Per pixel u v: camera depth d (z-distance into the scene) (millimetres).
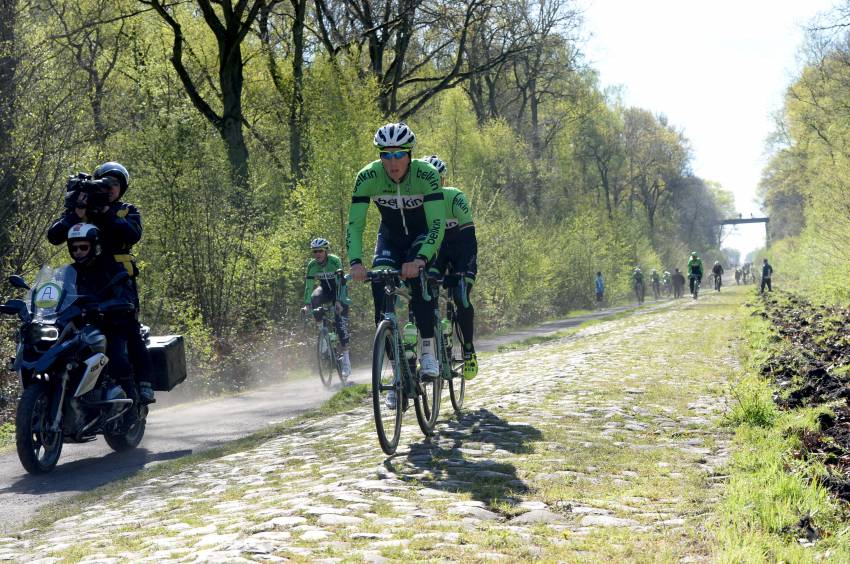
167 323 13297
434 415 6418
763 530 3488
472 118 32000
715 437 5840
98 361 6098
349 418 7711
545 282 31078
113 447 6883
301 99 19859
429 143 30672
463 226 6684
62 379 5965
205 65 22812
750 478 4359
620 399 7523
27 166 11078
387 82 27281
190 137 13414
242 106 23578
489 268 25391
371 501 4102
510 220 28812
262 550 3219
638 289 44344
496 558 3139
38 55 11531
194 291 13523
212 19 18578
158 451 6832
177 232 13281
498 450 5430
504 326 26328
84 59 15930
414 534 3486
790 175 52781
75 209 6559
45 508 4824
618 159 66000
